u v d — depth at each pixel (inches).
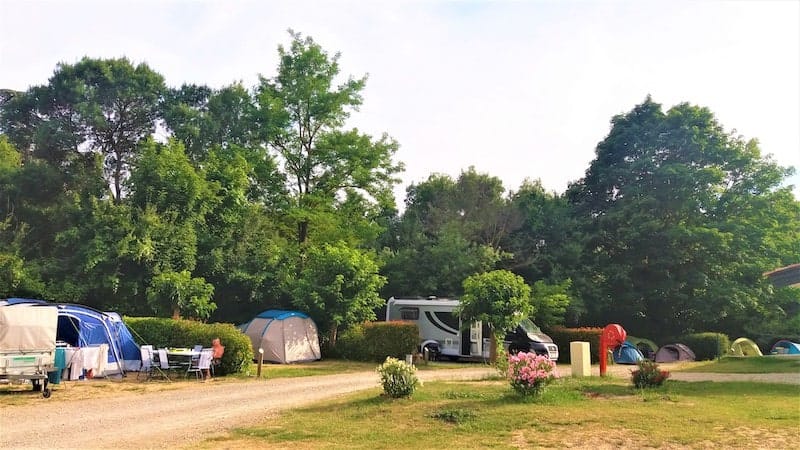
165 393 553.0
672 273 1288.1
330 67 1181.1
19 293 972.6
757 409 418.6
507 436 349.7
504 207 1503.4
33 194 1169.4
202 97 1557.6
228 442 347.9
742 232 1259.8
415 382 486.3
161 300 927.0
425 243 1354.6
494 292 841.5
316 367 831.7
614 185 1457.9
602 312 1325.0
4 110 1406.3
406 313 1076.5
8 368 507.2
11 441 351.9
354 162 1165.1
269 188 1198.3
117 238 968.9
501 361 698.2
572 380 598.5
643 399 473.1
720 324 1363.2
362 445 335.6
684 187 1299.2
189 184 1042.7
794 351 1221.7
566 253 1334.9
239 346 711.1
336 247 1026.7
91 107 1317.7
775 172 1336.1
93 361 655.8
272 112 1142.3
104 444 343.6
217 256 1022.4
